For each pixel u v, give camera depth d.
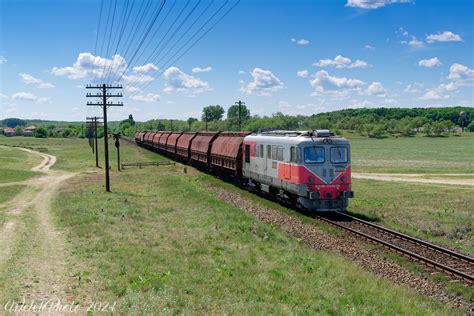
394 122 188.50
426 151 91.31
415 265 14.70
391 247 16.80
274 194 28.30
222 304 10.70
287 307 10.62
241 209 26.05
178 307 10.37
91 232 19.38
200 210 25.50
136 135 113.56
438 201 28.50
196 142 50.66
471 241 18.78
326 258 15.20
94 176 50.53
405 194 31.47
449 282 13.18
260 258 15.20
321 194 22.81
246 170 32.59
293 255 15.27
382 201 28.72
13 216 25.06
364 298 11.32
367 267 14.98
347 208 25.86
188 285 12.02
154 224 21.66
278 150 25.94
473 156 76.50
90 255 15.29
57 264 14.35
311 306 10.74
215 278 12.74
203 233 19.09
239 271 13.54
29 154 88.12
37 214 25.97
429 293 12.63
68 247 16.86
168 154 71.94
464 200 28.72
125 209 25.92
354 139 151.88
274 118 141.38
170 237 18.42
